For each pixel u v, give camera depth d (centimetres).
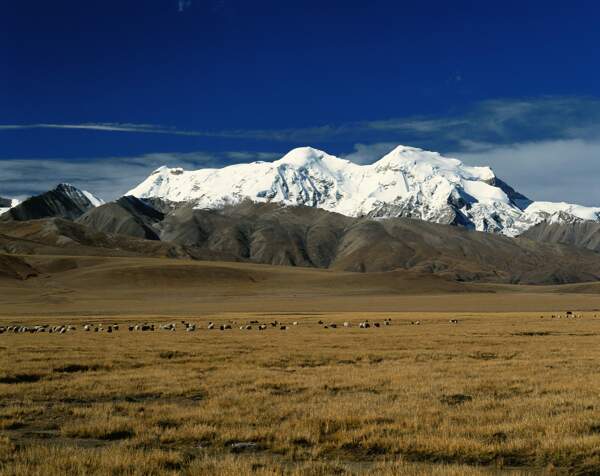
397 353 3947
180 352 4000
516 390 2495
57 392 2480
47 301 17825
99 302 18288
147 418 1975
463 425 1850
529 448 1594
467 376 2892
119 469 1405
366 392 2475
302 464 1497
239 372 2995
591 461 1473
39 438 1789
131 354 3872
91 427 1827
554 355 3853
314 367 3300
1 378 2828
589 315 11862
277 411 2059
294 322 8969
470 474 1367
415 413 2003
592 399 2234
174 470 1399
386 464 1470
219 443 1706
